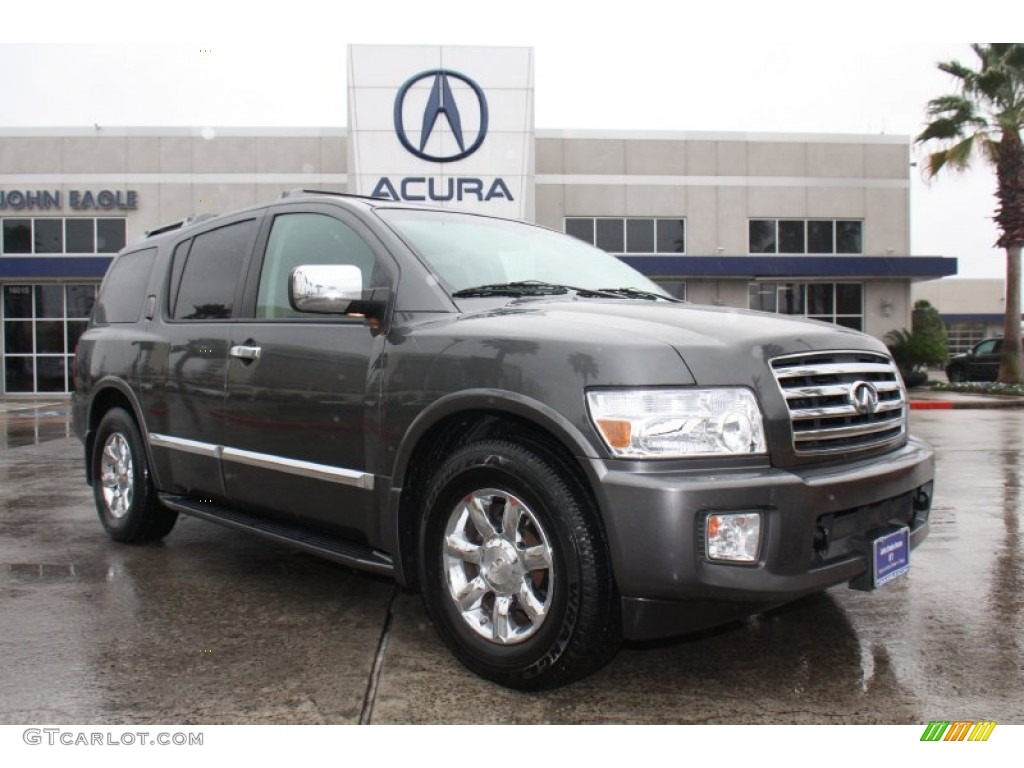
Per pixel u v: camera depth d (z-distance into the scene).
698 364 2.74
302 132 23.50
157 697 2.88
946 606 3.93
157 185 23.39
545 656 2.78
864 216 24.73
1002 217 21.91
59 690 2.94
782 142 24.58
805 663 3.23
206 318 4.42
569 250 4.42
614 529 2.62
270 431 3.86
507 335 2.98
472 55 20.03
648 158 24.27
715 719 2.76
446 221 3.99
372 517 3.39
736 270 23.30
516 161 20.12
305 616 3.75
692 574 2.58
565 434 2.72
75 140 23.30
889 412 3.27
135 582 4.30
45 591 4.13
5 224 23.39
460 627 3.03
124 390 4.95
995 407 17.81
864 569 2.93
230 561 4.74
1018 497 6.81
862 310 24.80
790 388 2.85
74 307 23.67
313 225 3.97
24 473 8.38
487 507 3.03
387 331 3.39
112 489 5.27
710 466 2.69
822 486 2.75
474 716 2.75
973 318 54.31
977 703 2.88
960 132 21.94
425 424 3.11
